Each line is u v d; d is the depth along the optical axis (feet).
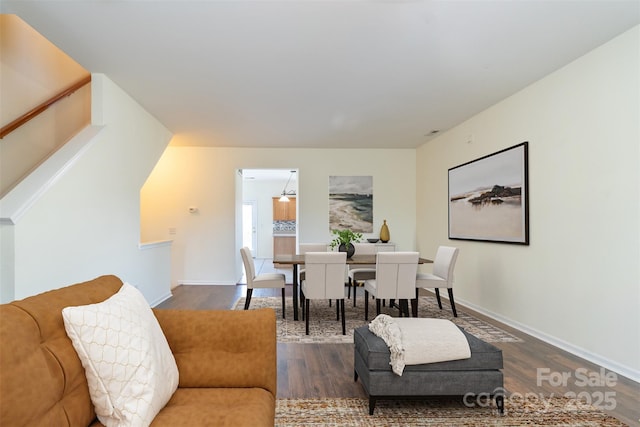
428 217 19.53
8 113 10.03
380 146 20.66
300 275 14.69
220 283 20.15
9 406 2.78
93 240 10.21
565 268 9.87
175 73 10.58
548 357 9.23
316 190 20.94
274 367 5.01
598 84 8.91
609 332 8.53
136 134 13.10
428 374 6.44
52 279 8.36
